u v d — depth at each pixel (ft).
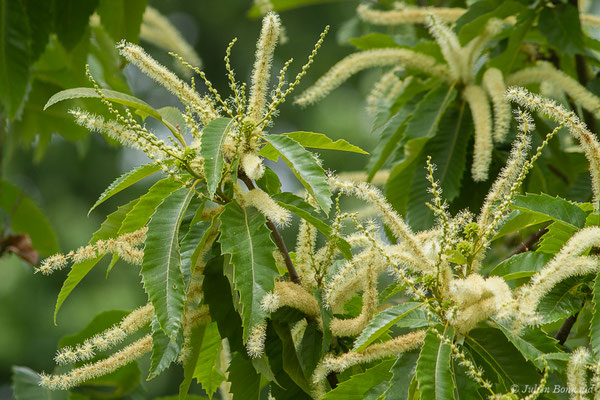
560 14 21.66
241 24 65.77
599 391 12.48
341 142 15.16
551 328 16.72
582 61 23.56
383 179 22.29
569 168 23.26
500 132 18.98
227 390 17.62
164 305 13.17
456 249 13.91
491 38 21.50
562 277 13.01
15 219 31.58
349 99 58.85
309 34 61.05
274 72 60.95
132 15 26.23
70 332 53.21
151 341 14.28
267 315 13.01
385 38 22.43
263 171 13.87
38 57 24.54
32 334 53.01
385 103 23.36
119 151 60.23
